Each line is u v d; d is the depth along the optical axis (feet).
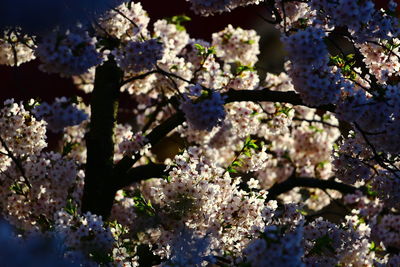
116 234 20.68
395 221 27.35
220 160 32.04
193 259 18.15
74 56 15.89
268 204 21.26
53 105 16.92
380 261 23.38
